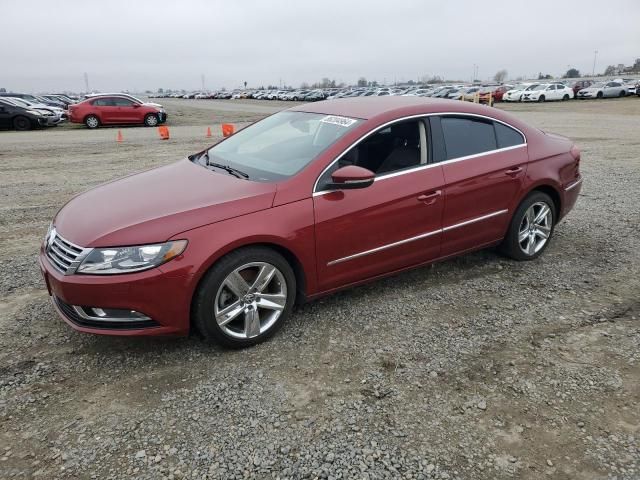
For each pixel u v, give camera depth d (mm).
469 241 4539
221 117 29719
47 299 4273
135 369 3299
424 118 4203
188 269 3166
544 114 26203
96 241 3123
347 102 4602
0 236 6027
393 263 4113
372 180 3545
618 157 11391
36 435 2719
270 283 3600
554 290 4430
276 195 3496
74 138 17375
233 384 3145
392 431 2746
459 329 3781
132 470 2488
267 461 2545
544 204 5020
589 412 2893
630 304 4168
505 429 2764
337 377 3211
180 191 3643
